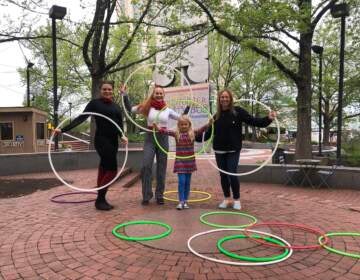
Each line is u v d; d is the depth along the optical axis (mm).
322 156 14672
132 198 6879
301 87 11914
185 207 6070
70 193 7270
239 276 3514
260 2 10391
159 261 3844
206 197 7059
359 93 25359
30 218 5430
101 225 5070
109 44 25641
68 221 5266
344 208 6320
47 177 9695
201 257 3920
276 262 3824
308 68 11836
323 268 3727
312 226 5203
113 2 12586
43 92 35438
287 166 8828
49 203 6414
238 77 33188
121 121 6152
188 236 4598
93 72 13000
